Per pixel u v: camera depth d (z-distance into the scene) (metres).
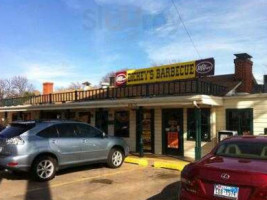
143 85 16.25
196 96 12.97
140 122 15.19
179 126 15.52
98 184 9.77
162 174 11.25
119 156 12.46
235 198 4.91
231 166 5.26
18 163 9.72
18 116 26.50
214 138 14.51
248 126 13.72
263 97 13.37
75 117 20.95
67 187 9.42
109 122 18.52
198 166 5.45
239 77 18.31
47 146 10.28
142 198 8.32
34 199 8.22
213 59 13.76
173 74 15.00
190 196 5.31
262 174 4.86
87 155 11.37
